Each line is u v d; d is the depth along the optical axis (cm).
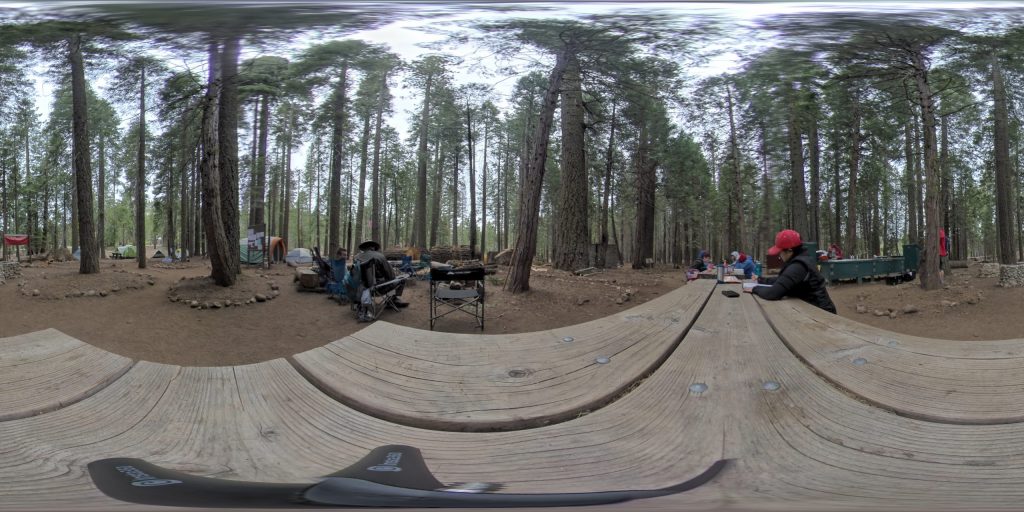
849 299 1235
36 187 3183
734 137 2297
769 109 1842
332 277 1217
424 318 964
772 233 3506
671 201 3784
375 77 2478
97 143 2950
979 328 844
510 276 1162
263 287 1228
